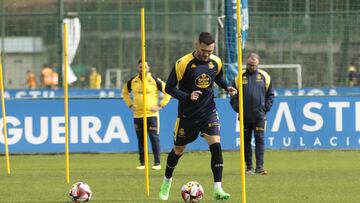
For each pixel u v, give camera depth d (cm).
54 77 10025
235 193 3672
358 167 4988
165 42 10206
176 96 3238
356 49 8481
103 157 5850
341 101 6106
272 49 8612
